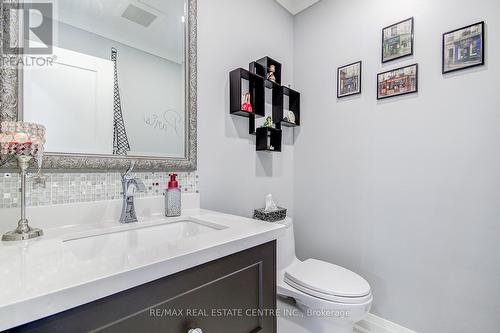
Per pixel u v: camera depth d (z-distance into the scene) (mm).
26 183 743
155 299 494
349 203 1566
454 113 1190
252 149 1533
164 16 1105
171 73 1124
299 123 1820
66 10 844
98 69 913
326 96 1688
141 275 461
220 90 1350
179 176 1148
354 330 1466
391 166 1392
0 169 707
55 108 814
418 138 1297
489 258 1098
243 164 1476
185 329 542
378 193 1442
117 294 442
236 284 661
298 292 1168
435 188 1244
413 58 1314
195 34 1206
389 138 1398
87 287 398
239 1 1471
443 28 1223
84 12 886
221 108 1354
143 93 1034
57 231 749
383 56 1421
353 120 1553
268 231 751
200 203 1245
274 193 1696
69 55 847
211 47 1309
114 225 835
